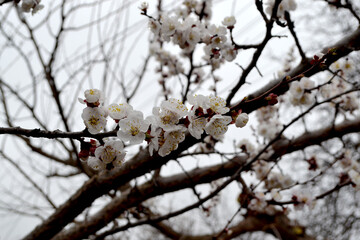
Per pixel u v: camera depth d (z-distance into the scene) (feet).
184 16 9.35
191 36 7.50
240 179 8.74
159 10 10.91
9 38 10.87
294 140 9.71
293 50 10.96
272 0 7.93
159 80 11.92
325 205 18.07
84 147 4.41
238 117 4.56
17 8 10.34
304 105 8.89
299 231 16.85
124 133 4.12
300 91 8.09
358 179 8.77
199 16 9.07
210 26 7.45
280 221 17.03
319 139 9.55
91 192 8.49
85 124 4.24
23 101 11.46
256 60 6.93
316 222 18.81
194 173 9.39
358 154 18.01
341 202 18.66
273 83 7.82
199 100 4.37
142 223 9.07
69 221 8.91
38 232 8.80
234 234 16.79
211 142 9.77
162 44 11.41
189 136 7.36
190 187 9.28
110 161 4.42
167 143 4.38
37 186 12.65
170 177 9.40
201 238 16.99
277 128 10.81
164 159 7.90
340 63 9.21
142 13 7.46
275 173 10.08
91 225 9.32
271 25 6.38
